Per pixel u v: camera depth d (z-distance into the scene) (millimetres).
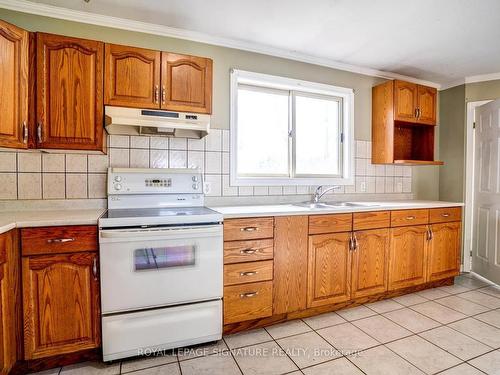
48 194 2047
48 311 1567
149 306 1717
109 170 2102
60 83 1794
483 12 2023
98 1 1940
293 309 2154
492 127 3021
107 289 1633
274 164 2824
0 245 1368
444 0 1889
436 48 2594
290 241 2127
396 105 2934
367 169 3172
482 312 2338
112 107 1882
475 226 3258
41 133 1764
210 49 2463
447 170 3490
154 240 1705
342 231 2314
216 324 1879
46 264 1558
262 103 2771
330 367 1646
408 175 3404
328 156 3070
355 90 3084
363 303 2494
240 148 2689
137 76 1944
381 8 1995
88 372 1602
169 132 2229
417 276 2682
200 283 1829
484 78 3209
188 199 2289
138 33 2252
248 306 2006
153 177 2197
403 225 2594
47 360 1621
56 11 2027
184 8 2016
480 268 3178
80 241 1616
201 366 1660
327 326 2115
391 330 2053
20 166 1985
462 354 1768
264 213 2037
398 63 2936
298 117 2910
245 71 2568
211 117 2465
